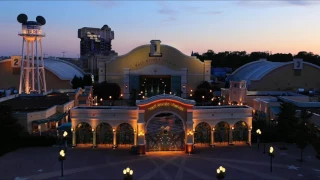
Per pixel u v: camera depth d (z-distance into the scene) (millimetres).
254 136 57000
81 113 53719
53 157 48031
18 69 104562
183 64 114812
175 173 41750
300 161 46625
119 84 113375
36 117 59156
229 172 42125
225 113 55375
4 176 39969
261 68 114625
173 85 112438
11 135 52094
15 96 81750
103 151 51656
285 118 54938
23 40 85375
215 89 117250
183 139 53219
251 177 40312
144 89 113312
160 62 114000
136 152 50531
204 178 39938
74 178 39656
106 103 100188
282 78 101750
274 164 45375
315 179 39656
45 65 106750
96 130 54094
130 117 53781
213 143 55250
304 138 46500
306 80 102312
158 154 50438
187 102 51594
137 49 112875
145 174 41344
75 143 54125
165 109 51844
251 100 82750
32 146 54031
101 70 112688
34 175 40500
